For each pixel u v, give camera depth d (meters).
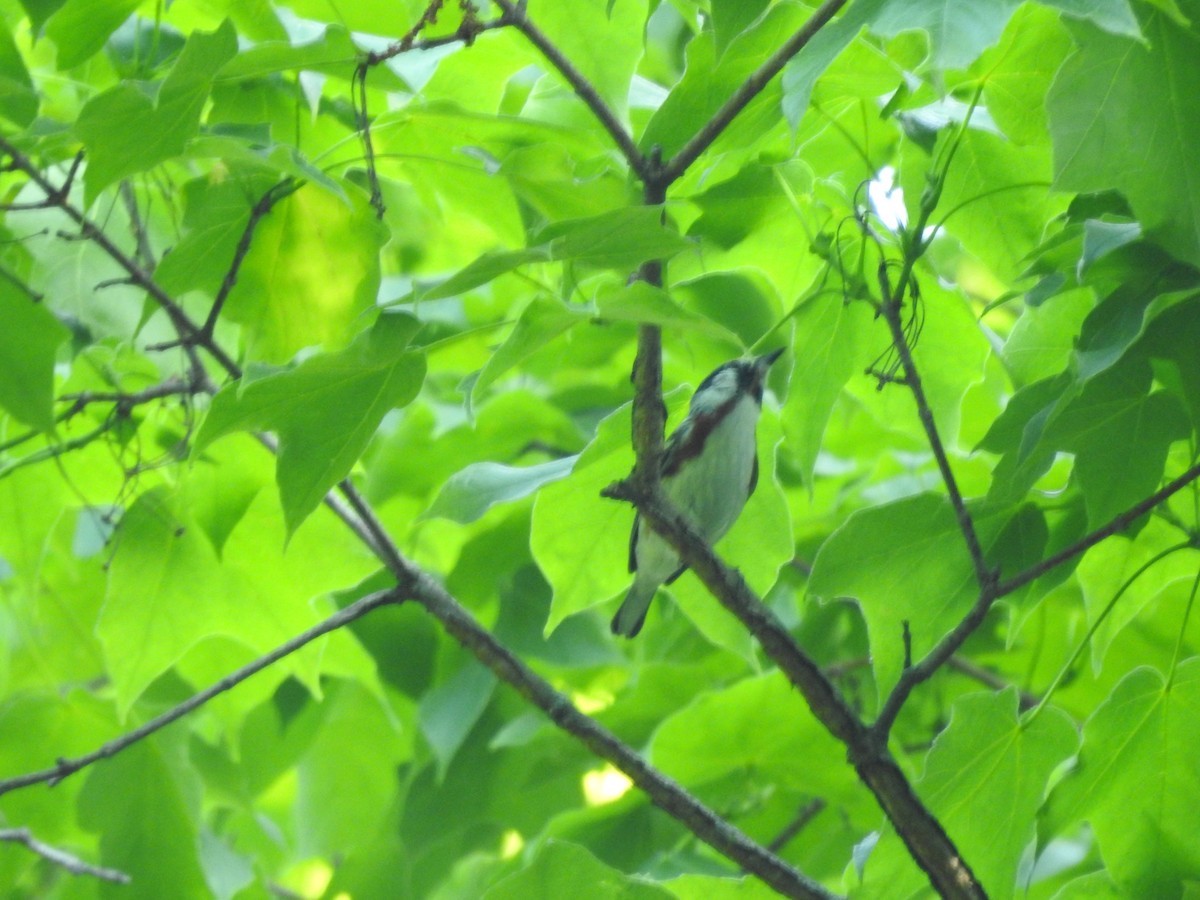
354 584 6.60
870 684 8.27
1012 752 4.70
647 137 4.84
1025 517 4.89
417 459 8.34
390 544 5.38
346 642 7.45
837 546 4.86
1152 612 7.36
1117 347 3.96
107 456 6.70
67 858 5.60
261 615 6.59
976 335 5.49
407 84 4.69
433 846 8.57
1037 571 4.20
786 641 4.50
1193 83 3.81
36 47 6.54
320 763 9.19
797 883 4.82
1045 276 4.71
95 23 5.12
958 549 4.89
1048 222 5.44
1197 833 4.71
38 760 7.72
